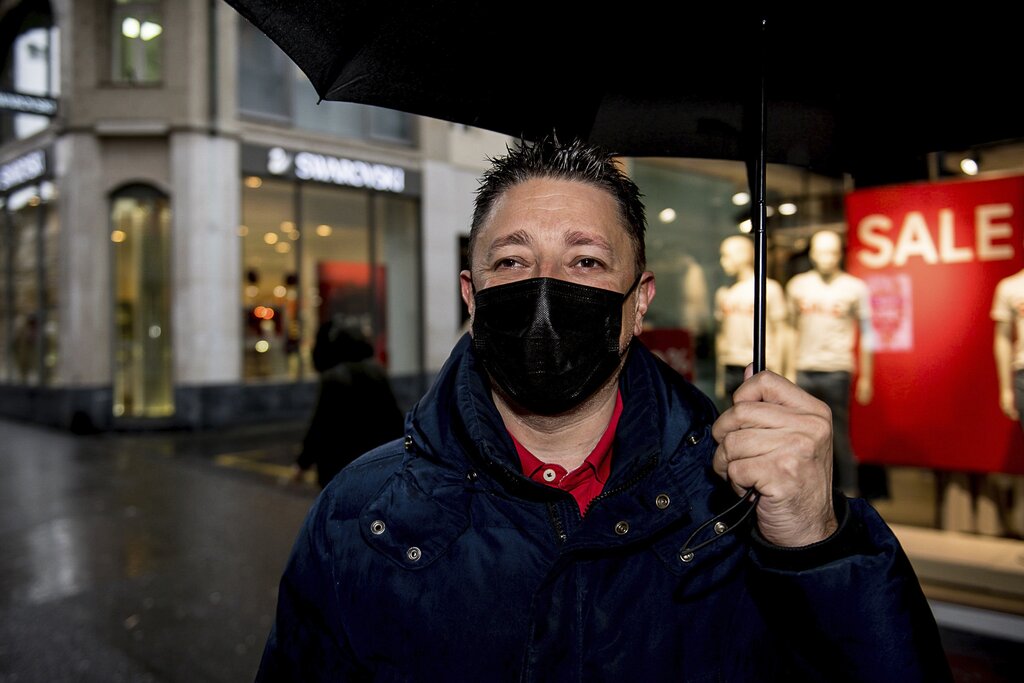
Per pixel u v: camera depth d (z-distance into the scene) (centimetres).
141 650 425
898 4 120
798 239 552
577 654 111
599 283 119
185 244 1295
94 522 709
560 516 118
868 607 99
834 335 498
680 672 112
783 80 138
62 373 1348
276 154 1376
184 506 766
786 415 99
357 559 120
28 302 1526
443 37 129
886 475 514
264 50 1390
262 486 857
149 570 563
